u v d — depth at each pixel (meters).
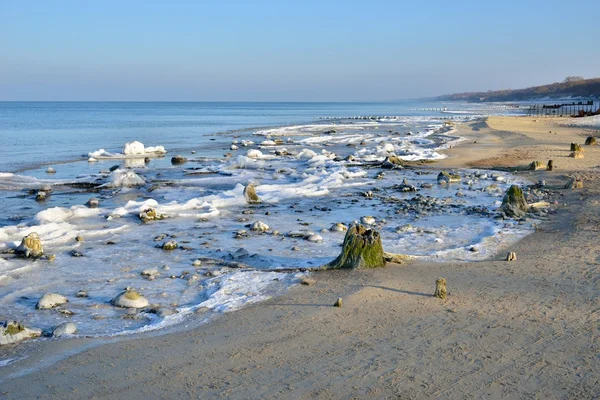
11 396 6.75
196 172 30.38
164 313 9.62
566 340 8.12
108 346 8.26
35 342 8.47
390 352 7.80
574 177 25.34
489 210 19.12
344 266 12.17
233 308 9.84
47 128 70.56
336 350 7.91
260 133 63.19
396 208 20.03
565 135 53.28
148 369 7.43
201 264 12.91
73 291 11.09
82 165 33.81
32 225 16.94
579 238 14.49
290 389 6.81
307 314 9.35
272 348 8.03
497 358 7.57
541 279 11.05
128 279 11.85
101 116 119.44
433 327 8.66
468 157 36.28
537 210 18.41
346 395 6.65
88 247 14.51
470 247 13.88
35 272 12.32
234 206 20.66
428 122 91.38
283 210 19.91
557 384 6.85
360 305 9.69
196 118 112.50
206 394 6.72
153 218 18.00
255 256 13.45
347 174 28.38
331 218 18.47
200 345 8.21
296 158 37.41
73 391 6.86
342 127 75.62
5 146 44.94
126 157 38.25
